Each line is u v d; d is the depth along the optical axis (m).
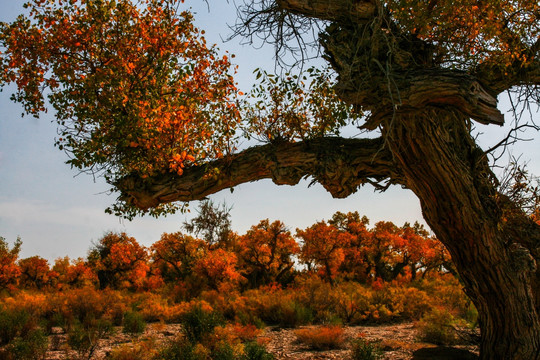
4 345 10.42
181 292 23.27
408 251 37.25
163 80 5.52
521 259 5.24
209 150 6.12
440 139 4.58
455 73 3.69
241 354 8.02
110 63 5.36
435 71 3.78
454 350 6.93
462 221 5.01
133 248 33.34
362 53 4.19
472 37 4.73
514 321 5.27
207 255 25.33
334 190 5.82
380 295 16.00
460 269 5.46
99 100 5.29
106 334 11.77
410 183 5.13
